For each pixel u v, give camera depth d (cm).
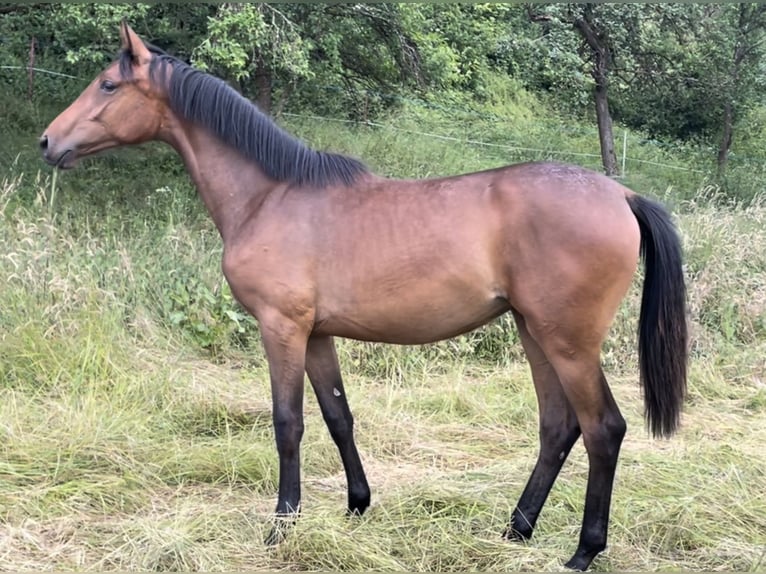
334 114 1025
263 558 302
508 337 554
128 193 736
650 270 291
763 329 589
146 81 324
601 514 289
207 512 328
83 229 616
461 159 1035
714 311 593
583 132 1348
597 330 281
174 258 579
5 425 395
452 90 1337
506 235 282
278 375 308
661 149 1318
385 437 419
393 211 296
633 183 1068
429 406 466
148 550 298
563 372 284
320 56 784
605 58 1008
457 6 862
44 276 508
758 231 689
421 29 808
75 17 623
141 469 372
